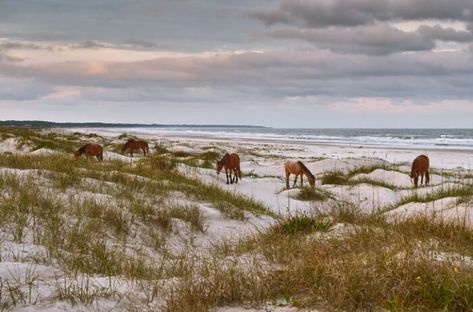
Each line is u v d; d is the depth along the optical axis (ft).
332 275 15.79
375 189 54.95
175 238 29.73
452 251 19.16
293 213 43.04
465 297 13.80
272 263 20.30
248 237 28.22
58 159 51.49
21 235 22.62
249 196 50.78
